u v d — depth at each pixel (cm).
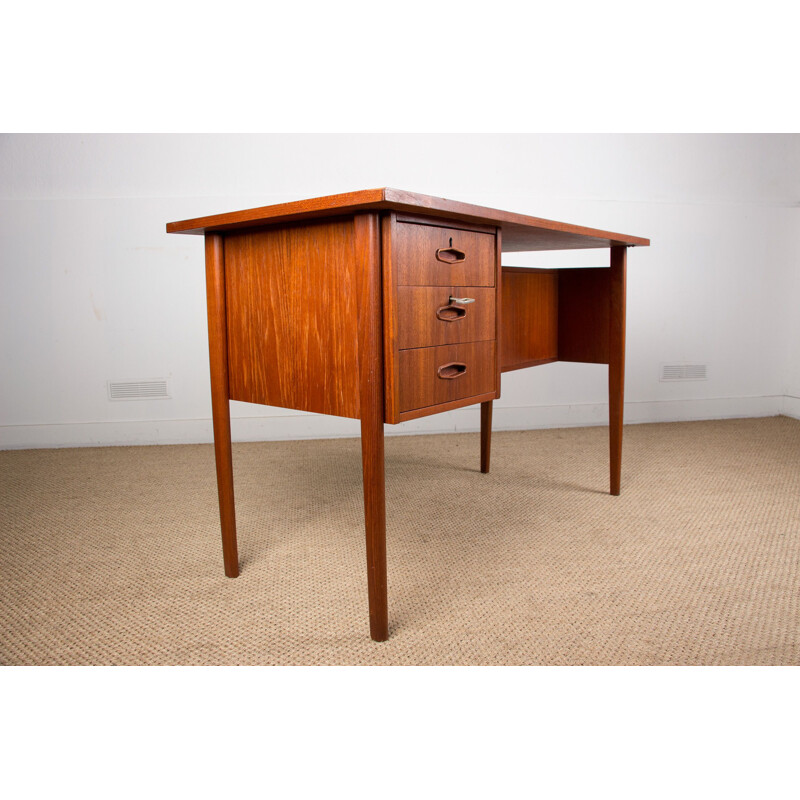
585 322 260
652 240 394
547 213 381
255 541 217
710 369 414
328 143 356
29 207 339
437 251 150
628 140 384
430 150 366
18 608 172
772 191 406
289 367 161
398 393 142
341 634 158
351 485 278
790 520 230
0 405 351
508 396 390
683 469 296
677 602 172
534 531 221
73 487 279
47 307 347
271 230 159
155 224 349
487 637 156
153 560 202
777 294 414
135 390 359
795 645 151
